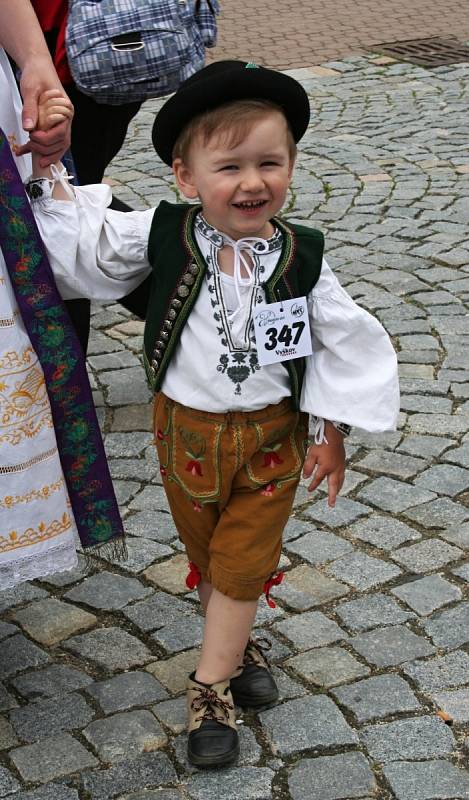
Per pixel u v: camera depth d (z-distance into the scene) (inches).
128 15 143.8
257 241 95.0
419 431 157.8
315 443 102.3
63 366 101.0
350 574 127.9
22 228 96.3
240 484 99.5
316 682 110.8
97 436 104.8
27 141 103.8
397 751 101.4
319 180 266.8
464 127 307.7
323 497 142.9
